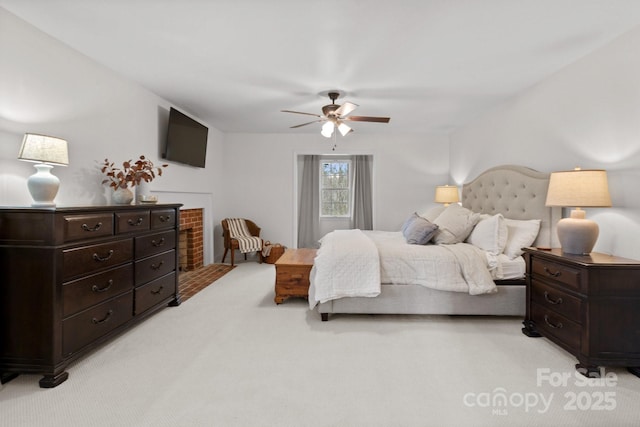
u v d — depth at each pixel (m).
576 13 2.11
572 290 2.12
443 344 2.44
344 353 2.28
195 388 1.84
